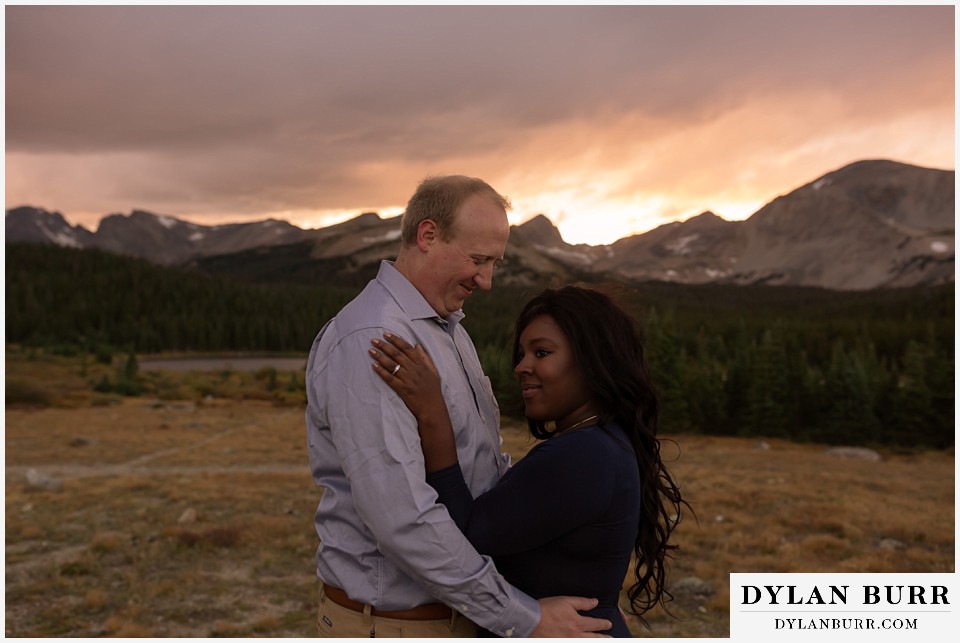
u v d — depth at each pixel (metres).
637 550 2.21
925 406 57.06
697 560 11.37
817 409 60.34
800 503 17.81
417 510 1.79
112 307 165.38
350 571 2.02
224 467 29.53
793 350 94.81
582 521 1.86
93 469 28.36
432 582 1.80
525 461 1.92
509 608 1.85
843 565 11.34
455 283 2.12
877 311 156.75
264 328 162.12
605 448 1.90
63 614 8.39
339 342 1.98
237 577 10.15
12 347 126.25
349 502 2.02
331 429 1.94
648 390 2.07
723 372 77.94
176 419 55.62
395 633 2.00
